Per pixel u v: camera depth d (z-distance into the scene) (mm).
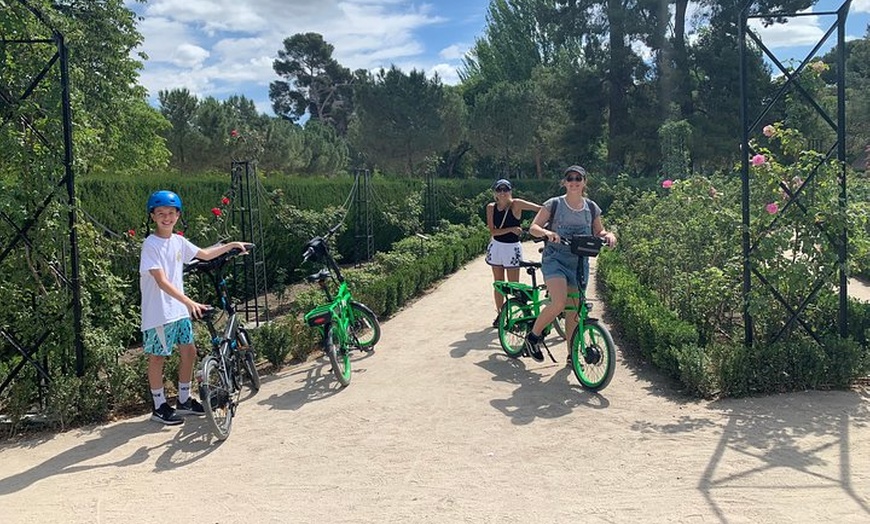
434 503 3691
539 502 3654
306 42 71562
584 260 5699
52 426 5297
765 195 6094
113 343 5898
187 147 25766
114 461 4531
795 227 5887
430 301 10758
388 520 3525
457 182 25828
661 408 5078
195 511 3725
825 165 5773
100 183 9266
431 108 31578
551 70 38312
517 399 5438
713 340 6527
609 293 9055
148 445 4809
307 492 3902
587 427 4742
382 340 7953
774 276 5840
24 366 5648
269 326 7008
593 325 5551
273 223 13180
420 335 8148
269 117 33406
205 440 4844
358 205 17188
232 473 4230
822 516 3365
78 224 5578
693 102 32156
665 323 6121
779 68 5871
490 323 8703
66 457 4664
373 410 5320
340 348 6199
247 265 9992
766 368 5336
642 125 31531
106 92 15930
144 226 9422
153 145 20672
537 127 34219
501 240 7867
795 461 4031
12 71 5414
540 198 28703
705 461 4078
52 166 5363
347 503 3738
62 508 3836
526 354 6539
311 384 6168
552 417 4980
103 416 5469
